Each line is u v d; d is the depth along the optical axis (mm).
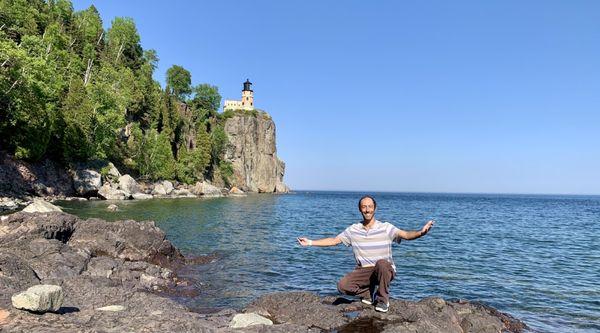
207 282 13953
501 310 11523
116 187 65438
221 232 28953
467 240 28703
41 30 81062
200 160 113375
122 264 13680
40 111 49438
